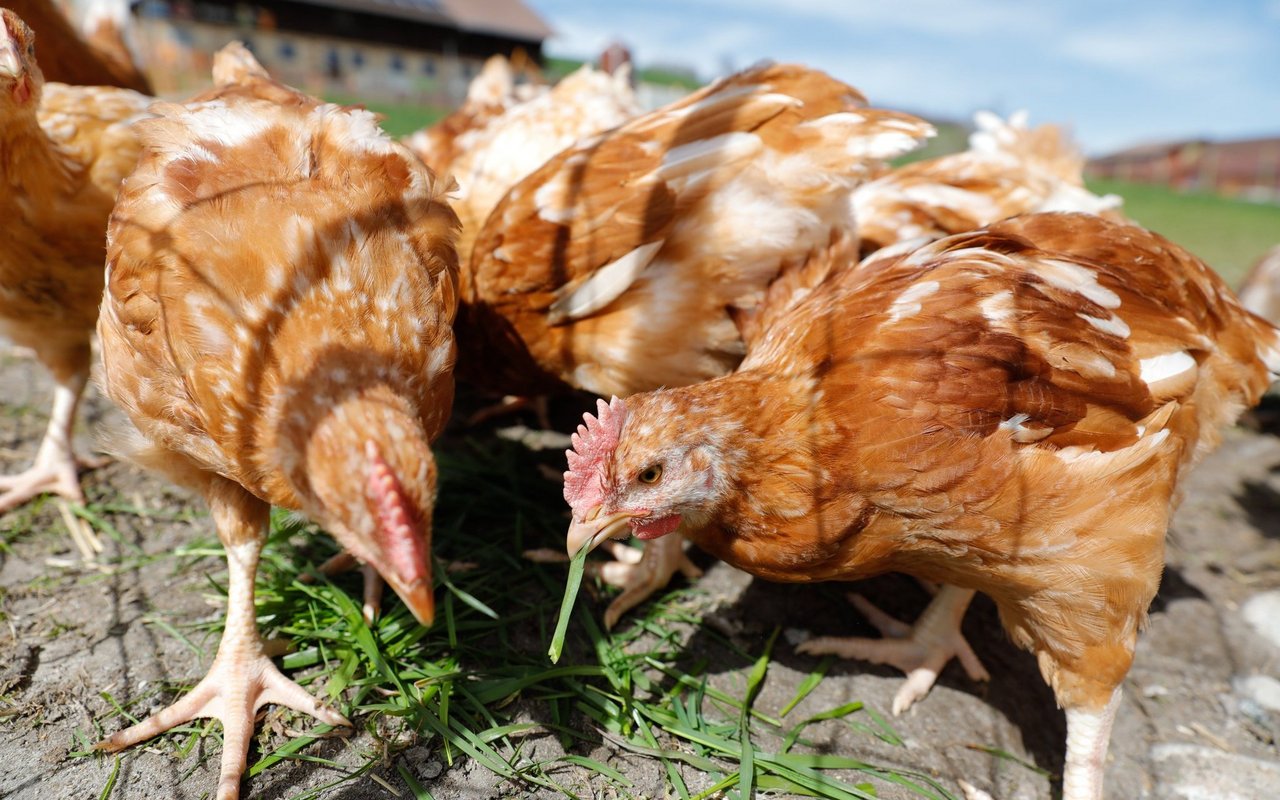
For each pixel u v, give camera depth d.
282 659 0.51
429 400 0.43
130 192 0.45
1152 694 0.59
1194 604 0.69
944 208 0.70
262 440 0.39
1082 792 0.47
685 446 0.44
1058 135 0.80
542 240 0.58
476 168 0.85
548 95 0.93
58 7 0.74
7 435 0.73
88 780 0.43
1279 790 0.52
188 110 0.48
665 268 0.58
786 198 0.59
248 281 0.39
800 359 0.46
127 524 0.63
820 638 0.58
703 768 0.47
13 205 0.52
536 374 0.64
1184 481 0.51
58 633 0.52
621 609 0.58
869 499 0.44
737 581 0.64
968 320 0.45
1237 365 0.53
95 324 0.61
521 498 0.68
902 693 0.54
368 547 0.35
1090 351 0.45
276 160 0.45
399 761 0.45
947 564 0.46
